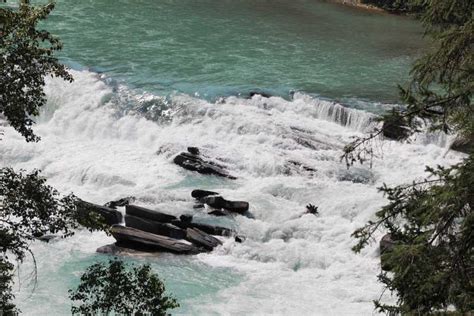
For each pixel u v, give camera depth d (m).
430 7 18.98
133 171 44.19
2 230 21.30
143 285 22.70
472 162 17.81
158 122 50.12
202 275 33.31
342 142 47.50
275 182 41.78
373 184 42.06
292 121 50.06
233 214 38.28
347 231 36.75
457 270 17.47
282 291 32.28
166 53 63.91
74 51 62.28
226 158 45.09
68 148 47.75
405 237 19.16
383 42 73.94
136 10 78.44
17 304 30.06
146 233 36.09
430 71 19.06
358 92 56.50
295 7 88.88
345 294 32.00
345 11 88.94
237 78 58.34
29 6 22.25
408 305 18.38
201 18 77.94
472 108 18.91
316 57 66.56
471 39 18.09
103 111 51.25
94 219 22.45
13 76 21.36
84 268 33.41
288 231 37.09
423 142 45.72
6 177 21.69
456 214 17.72
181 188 42.16
